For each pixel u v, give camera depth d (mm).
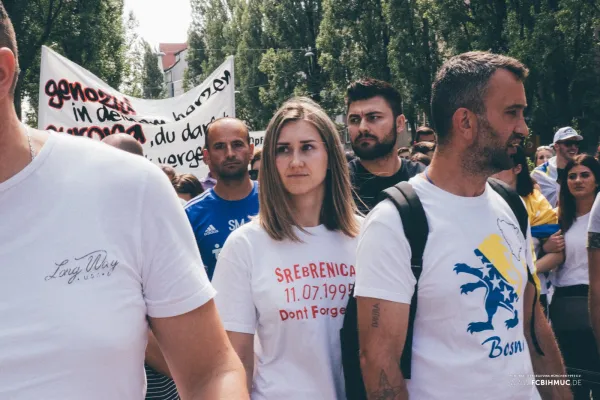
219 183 3824
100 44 21859
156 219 1312
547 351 2240
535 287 2205
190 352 1361
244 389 1361
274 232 2256
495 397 1891
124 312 1238
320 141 2307
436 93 2031
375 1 27188
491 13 21234
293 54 34406
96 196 1252
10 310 1151
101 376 1195
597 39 19375
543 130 19859
